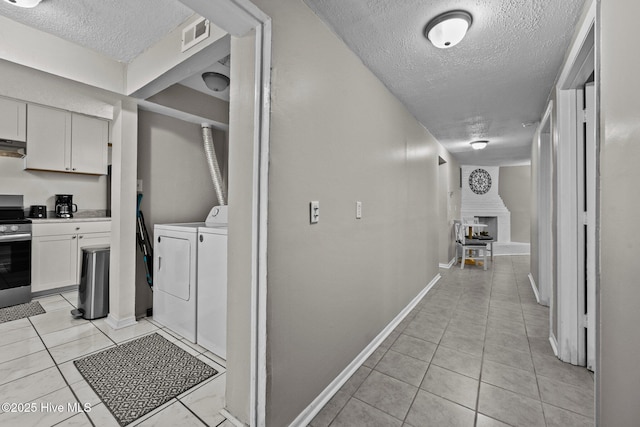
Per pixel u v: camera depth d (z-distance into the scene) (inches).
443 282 159.6
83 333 89.8
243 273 50.7
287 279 52.0
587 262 74.1
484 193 285.3
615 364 33.5
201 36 64.2
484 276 173.9
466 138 163.5
